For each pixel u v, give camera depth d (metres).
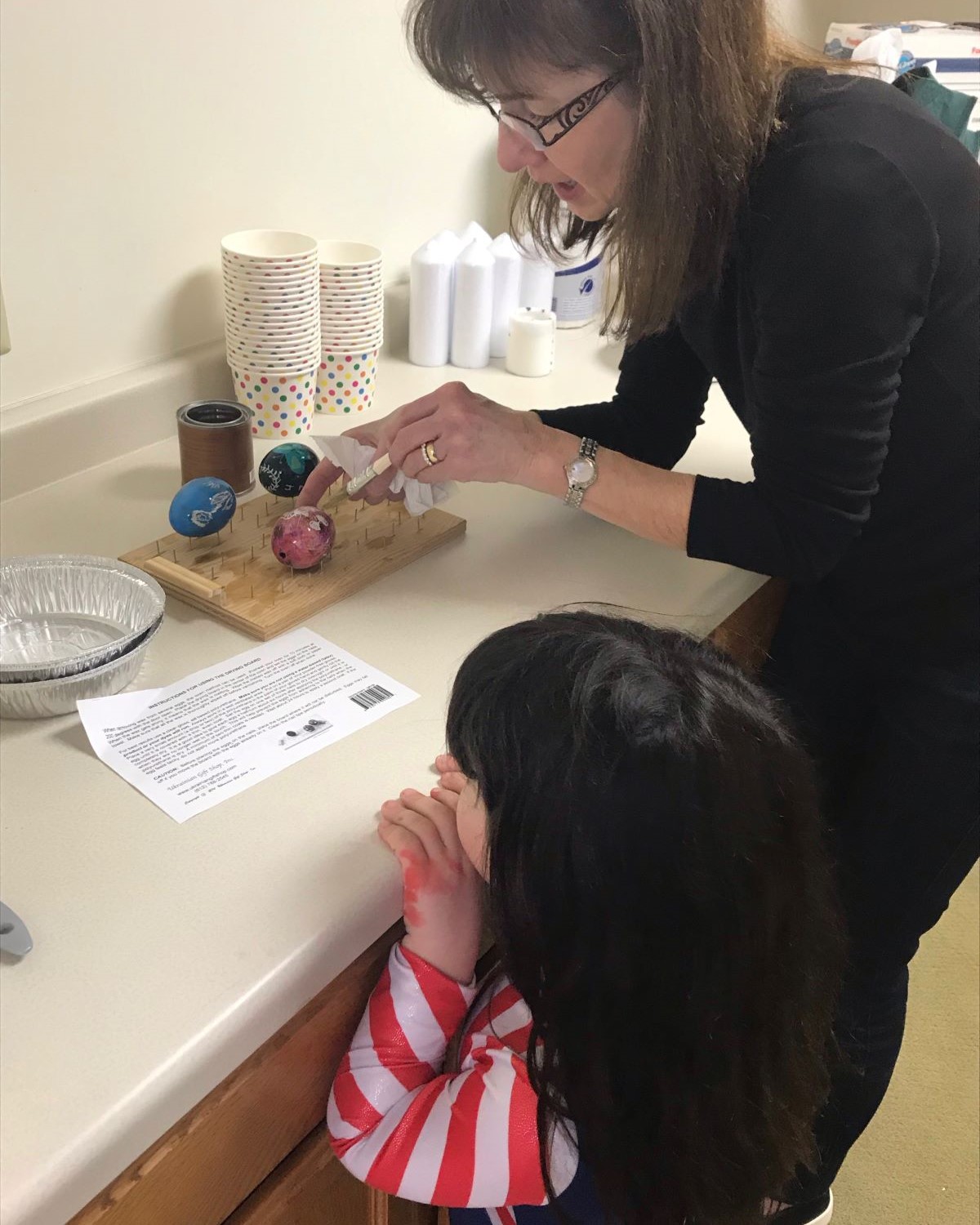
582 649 0.71
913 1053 1.75
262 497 1.20
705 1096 0.72
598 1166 0.73
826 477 0.90
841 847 1.10
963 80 1.89
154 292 1.28
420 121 1.56
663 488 0.99
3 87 1.05
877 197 0.82
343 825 0.78
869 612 1.10
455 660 0.97
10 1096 0.58
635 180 0.84
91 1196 0.58
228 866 0.74
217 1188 0.70
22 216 1.11
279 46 1.31
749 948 0.70
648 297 0.91
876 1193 1.55
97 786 0.80
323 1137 0.80
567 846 0.67
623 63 0.81
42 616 0.97
